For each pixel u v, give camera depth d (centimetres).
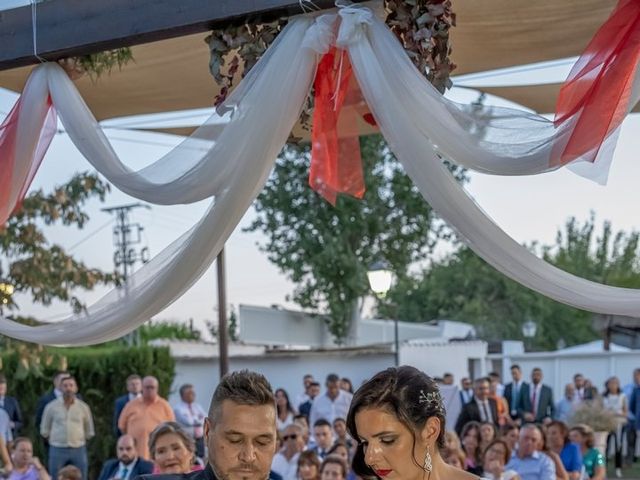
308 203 2442
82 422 1048
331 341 2455
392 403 232
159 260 368
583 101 302
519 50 489
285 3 332
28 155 389
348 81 349
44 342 390
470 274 3881
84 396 1421
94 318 382
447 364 2058
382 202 2420
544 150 305
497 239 319
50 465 1030
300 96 336
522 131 313
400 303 3916
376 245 2436
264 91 336
